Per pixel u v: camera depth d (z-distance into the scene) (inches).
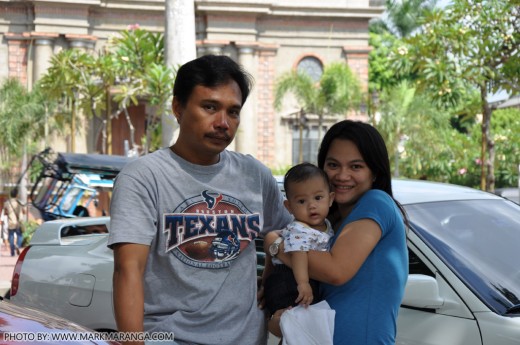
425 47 538.9
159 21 1439.5
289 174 129.0
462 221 179.3
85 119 1402.6
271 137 1462.8
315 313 120.3
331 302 123.6
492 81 561.0
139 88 795.4
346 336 120.2
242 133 1440.7
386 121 1232.8
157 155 120.4
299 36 1473.9
